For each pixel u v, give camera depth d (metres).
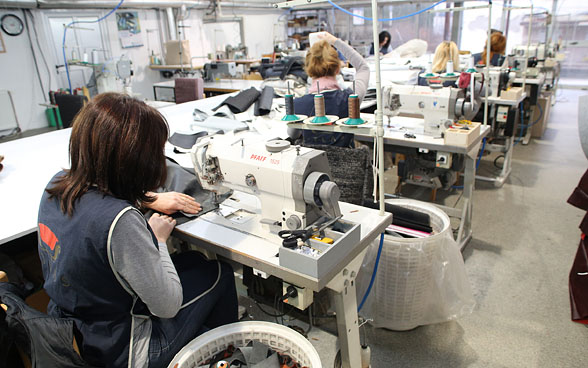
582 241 2.05
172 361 1.15
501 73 3.46
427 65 4.39
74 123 1.05
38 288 1.76
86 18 6.52
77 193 1.03
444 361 1.77
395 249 1.71
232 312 1.45
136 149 1.02
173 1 7.21
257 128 2.53
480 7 2.85
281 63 4.44
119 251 0.98
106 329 1.08
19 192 1.76
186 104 3.52
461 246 2.58
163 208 1.42
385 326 1.91
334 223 1.23
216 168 1.40
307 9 9.77
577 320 1.97
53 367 0.97
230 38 9.23
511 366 1.73
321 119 1.43
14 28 5.69
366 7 8.94
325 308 2.00
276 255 1.19
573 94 7.66
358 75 2.26
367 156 1.83
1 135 5.80
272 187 1.23
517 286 2.25
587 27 7.64
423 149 2.37
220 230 1.36
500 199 3.41
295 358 1.25
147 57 7.65
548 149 4.68
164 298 1.05
